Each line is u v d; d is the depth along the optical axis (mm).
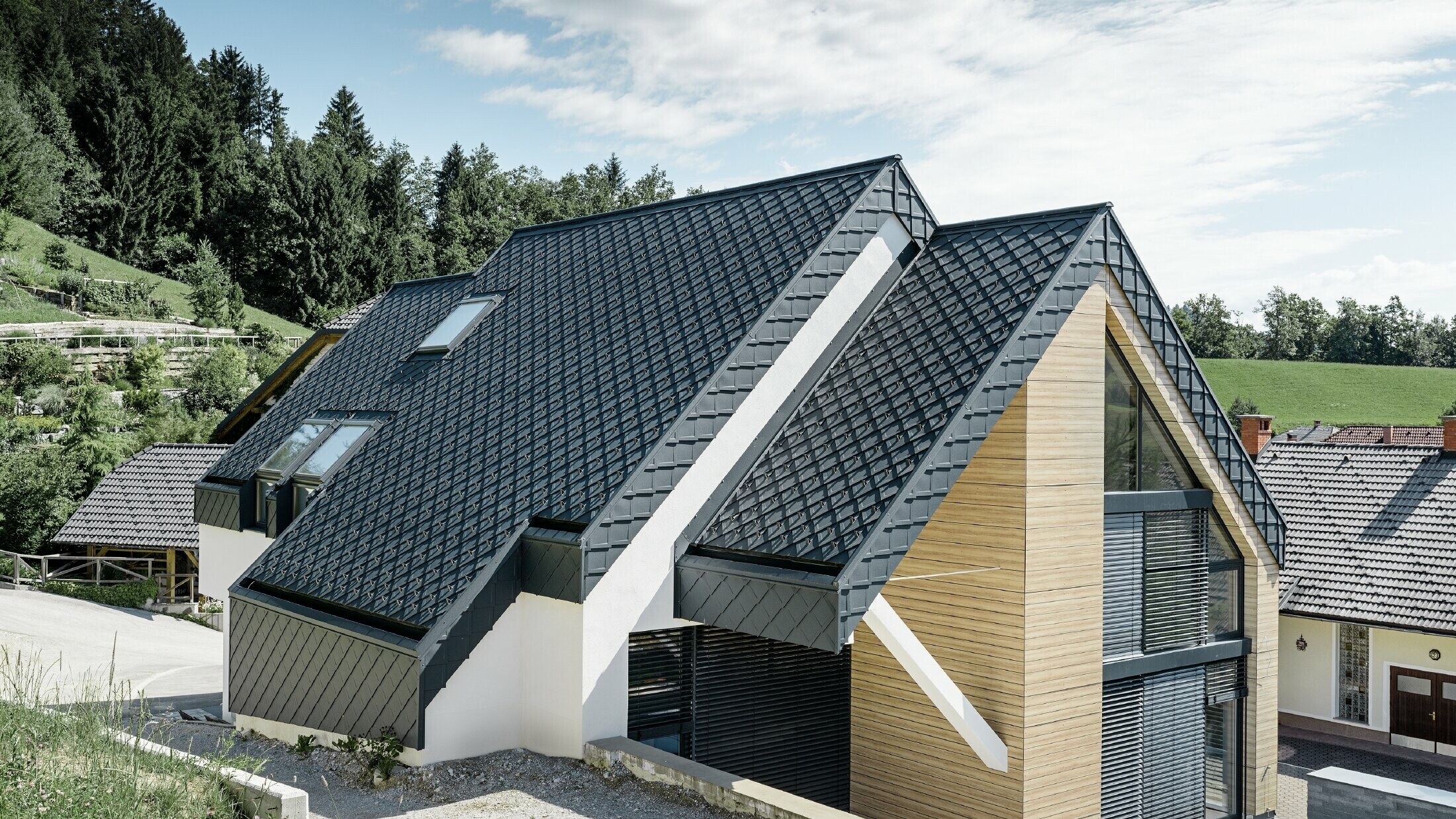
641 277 14102
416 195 106000
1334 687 19906
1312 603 19375
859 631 12484
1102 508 11992
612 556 9945
